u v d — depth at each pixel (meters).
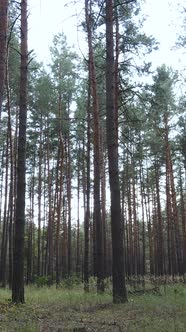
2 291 19.14
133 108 17.95
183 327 7.73
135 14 17.47
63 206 37.09
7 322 9.22
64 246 36.06
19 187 13.25
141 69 17.77
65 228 36.56
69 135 33.78
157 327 7.87
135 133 21.20
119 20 17.55
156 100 19.38
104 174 32.25
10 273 25.91
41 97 29.75
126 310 10.80
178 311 10.05
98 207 17.84
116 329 8.17
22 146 13.42
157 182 40.09
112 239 12.76
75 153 38.06
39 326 8.62
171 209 35.69
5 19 8.52
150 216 48.78
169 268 40.19
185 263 41.16
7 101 26.20
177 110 30.30
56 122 31.53
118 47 17.70
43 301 13.95
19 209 13.18
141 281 23.56
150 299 12.52
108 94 13.28
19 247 13.05
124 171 39.00
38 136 34.03
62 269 34.84
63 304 12.89
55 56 29.70
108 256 47.47
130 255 45.78
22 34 13.75
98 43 18.77
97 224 17.69
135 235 44.28
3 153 35.72
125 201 46.31
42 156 37.06
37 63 28.36
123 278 12.55
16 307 11.75
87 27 16.47
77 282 23.41
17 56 23.50
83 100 28.47
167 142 32.97
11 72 24.77
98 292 16.20
